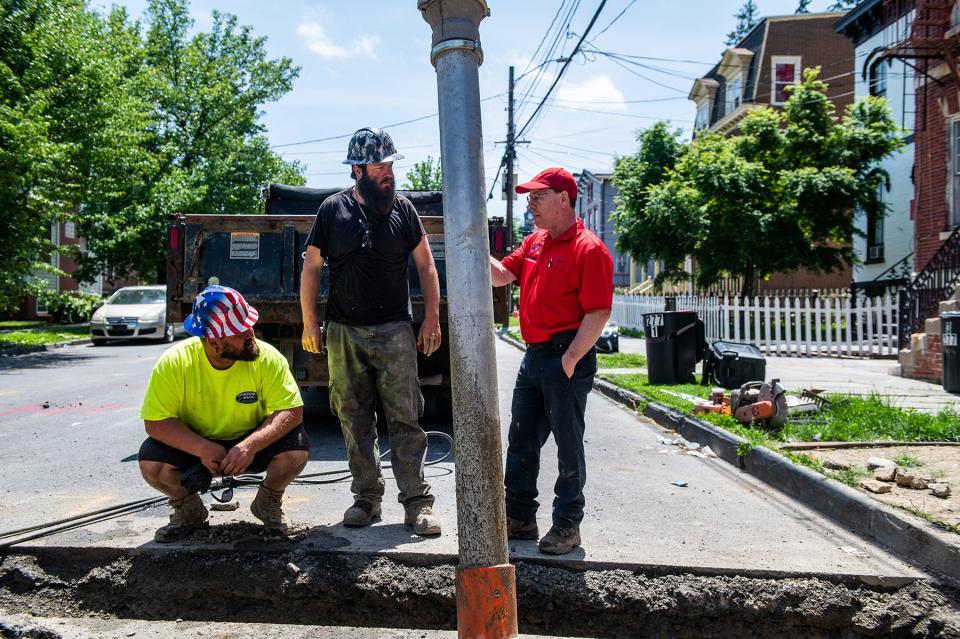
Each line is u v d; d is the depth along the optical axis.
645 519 4.33
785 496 4.93
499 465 2.79
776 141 19.83
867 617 3.28
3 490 4.91
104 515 4.24
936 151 14.64
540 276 3.67
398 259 3.97
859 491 4.37
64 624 3.30
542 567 3.51
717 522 4.28
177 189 26.52
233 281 6.55
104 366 14.18
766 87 26.58
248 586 3.46
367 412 4.08
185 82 32.16
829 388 9.45
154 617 3.42
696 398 8.38
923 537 3.61
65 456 6.07
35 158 15.28
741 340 16.53
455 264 2.78
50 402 9.36
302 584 3.43
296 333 6.85
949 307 10.12
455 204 2.79
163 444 3.61
